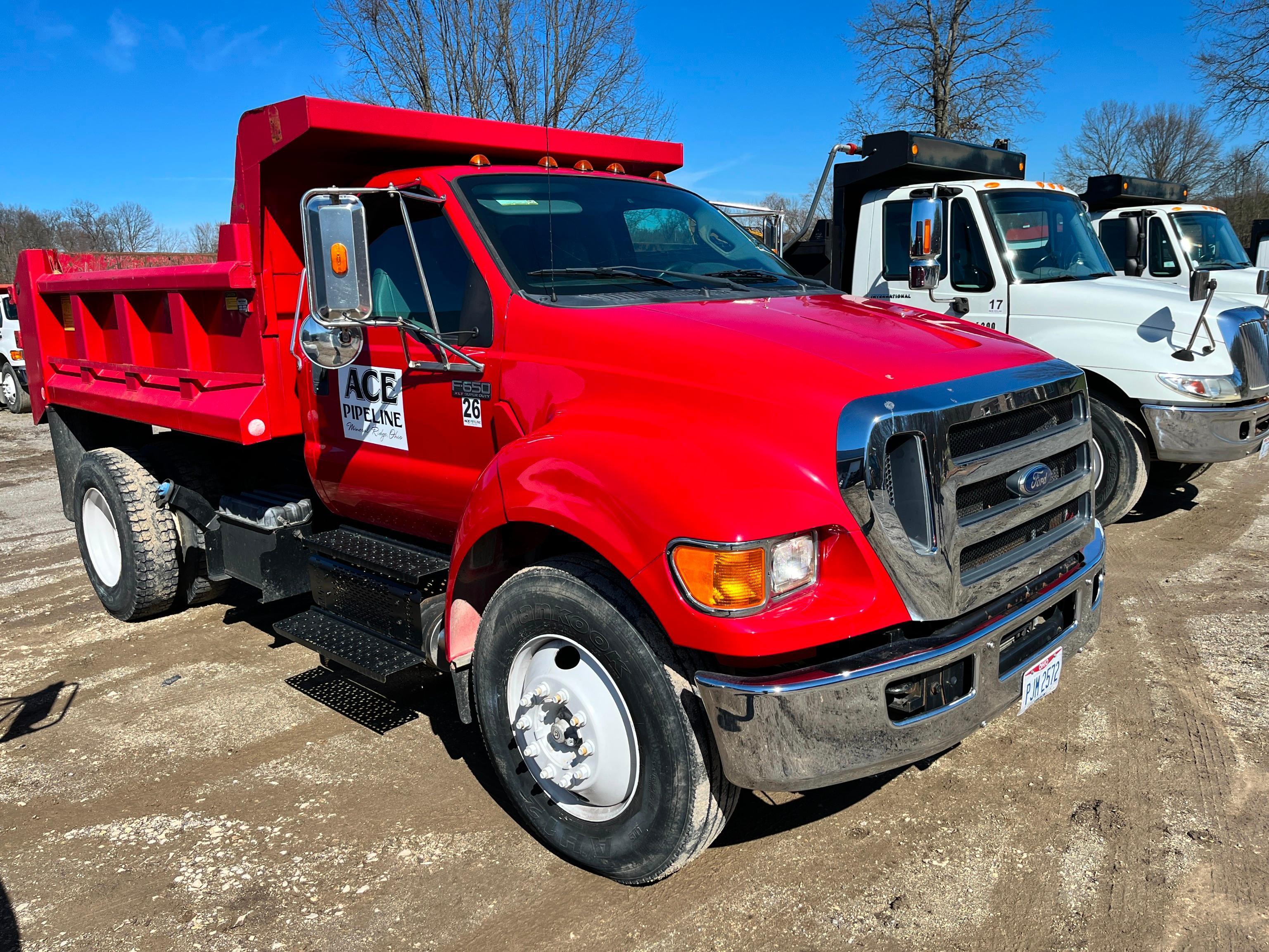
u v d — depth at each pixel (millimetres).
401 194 3402
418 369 3555
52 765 3920
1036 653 2939
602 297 3326
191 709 4414
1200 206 11516
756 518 2400
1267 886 2861
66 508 6254
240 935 2816
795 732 2434
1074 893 2867
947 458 2598
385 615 3670
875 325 3137
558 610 2830
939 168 8062
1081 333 6613
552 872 3074
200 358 4637
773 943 2697
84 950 2775
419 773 3744
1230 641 4734
